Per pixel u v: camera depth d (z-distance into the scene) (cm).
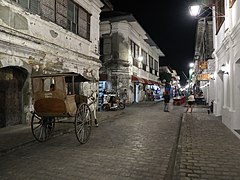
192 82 5300
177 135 951
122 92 2577
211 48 2050
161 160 624
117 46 2552
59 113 788
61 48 1241
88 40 1590
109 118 1480
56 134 922
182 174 514
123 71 2584
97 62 1705
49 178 500
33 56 1053
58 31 1249
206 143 779
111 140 855
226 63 1141
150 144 797
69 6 1382
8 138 820
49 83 972
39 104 791
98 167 566
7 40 896
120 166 575
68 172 534
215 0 1473
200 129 1034
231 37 988
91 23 1648
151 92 3581
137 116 1592
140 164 591
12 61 936
